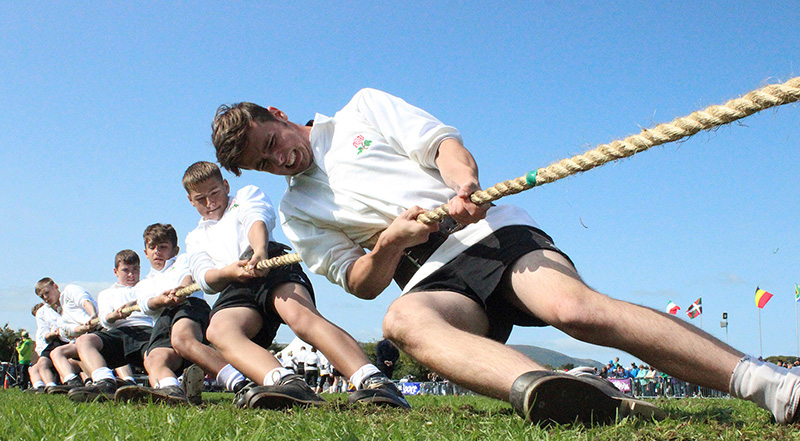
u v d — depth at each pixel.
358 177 3.24
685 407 3.45
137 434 2.21
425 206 3.07
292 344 21.83
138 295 6.11
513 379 2.36
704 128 2.10
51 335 9.90
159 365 5.62
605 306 2.48
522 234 2.85
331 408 3.40
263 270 4.25
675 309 30.00
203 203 4.99
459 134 3.12
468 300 2.89
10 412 3.08
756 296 28.62
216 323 4.34
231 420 2.62
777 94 1.92
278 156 3.38
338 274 3.39
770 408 2.31
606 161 2.35
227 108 3.47
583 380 2.26
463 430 2.27
